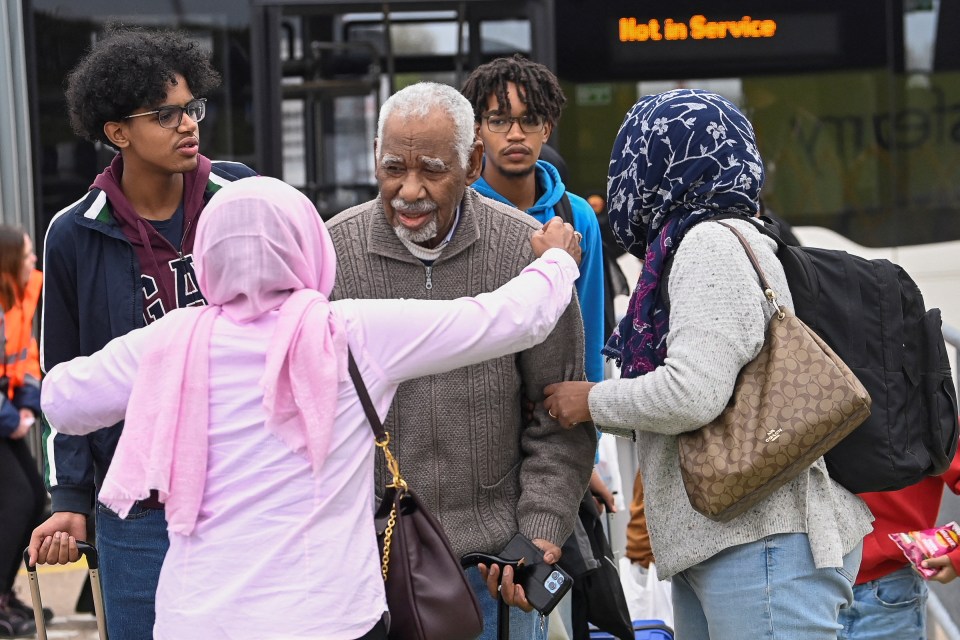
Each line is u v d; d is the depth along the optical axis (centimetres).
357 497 373
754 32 1183
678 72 1172
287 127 1118
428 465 459
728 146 449
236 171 531
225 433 367
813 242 1204
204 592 360
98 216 497
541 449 475
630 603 701
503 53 1128
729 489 417
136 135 495
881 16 1195
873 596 547
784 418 413
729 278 427
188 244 509
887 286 457
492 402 463
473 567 474
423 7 1120
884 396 450
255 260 370
